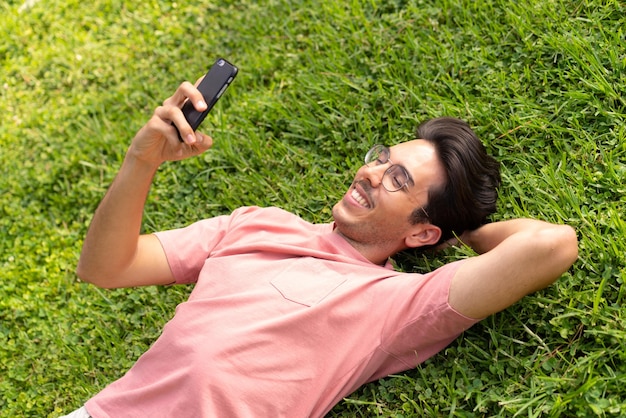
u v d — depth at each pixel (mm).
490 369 2854
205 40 4699
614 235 3018
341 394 2871
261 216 3166
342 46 4199
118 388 2906
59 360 3656
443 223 3037
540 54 3689
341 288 2848
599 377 2678
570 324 2863
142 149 2801
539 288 2721
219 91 2807
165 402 2773
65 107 4770
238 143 4074
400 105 3828
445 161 2980
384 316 2824
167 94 4570
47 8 5312
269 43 4477
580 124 3451
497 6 4000
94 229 2947
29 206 4348
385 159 3021
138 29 4973
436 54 3934
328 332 2803
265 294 2855
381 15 4254
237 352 2738
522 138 3479
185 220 3939
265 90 4273
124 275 3078
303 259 2971
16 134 4703
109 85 4785
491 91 3666
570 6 3807
